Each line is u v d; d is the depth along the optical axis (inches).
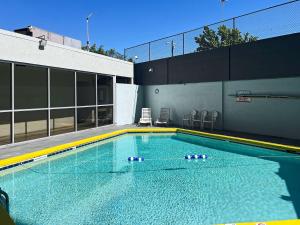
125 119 605.3
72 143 373.4
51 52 406.9
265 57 428.8
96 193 220.8
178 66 574.6
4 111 341.7
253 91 461.1
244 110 475.5
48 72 406.9
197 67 538.9
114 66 571.8
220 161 316.2
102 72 530.9
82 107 482.9
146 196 213.3
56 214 183.9
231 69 479.2
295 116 407.8
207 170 281.3
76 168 292.5
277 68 413.4
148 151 370.9
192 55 547.5
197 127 547.5
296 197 209.6
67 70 446.3
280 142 383.6
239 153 356.5
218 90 516.4
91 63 498.9
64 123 445.1
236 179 252.5
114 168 291.7
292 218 175.8
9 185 240.7
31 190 228.4
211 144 415.8
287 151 343.9
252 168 287.3
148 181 248.8
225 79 490.0
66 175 268.4
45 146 355.9
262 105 449.1
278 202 200.2
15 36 347.9
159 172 276.8
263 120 448.8
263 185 235.8
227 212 184.4
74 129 465.7
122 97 596.1
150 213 183.8
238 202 200.7
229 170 281.3
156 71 620.4
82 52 475.2
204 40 526.9
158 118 614.5
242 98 476.4
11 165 285.3
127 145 409.1
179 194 217.0
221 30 503.5
